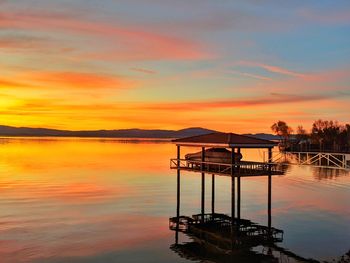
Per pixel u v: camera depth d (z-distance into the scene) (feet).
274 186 194.39
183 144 122.21
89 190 174.60
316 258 83.46
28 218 116.67
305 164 118.21
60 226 107.76
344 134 443.73
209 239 97.30
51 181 202.90
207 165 118.32
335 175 247.70
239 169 105.29
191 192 172.86
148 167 288.51
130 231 103.91
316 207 136.77
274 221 115.96
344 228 107.34
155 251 87.51
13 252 85.30
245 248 89.92
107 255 84.17
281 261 81.87
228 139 108.37
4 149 526.57
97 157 394.93
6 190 170.81
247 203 145.48
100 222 112.98
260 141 110.01
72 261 80.12
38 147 607.78
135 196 159.74
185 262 80.53
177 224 112.06
